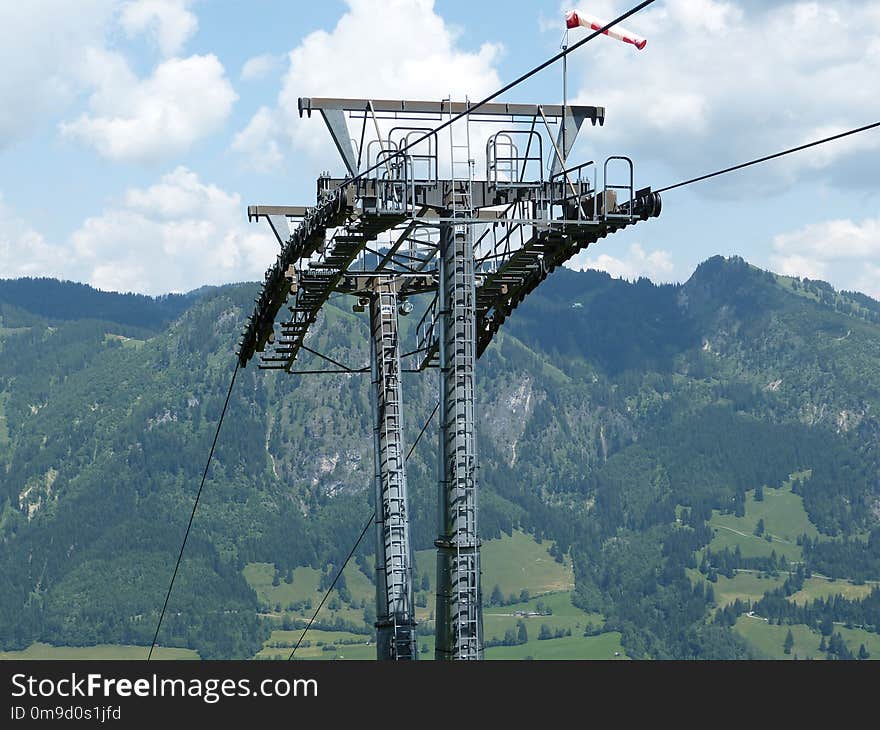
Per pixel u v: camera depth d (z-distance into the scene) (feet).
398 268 177.06
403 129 135.44
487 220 130.11
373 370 165.89
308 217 144.97
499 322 165.17
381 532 160.15
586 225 128.47
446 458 133.69
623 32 114.11
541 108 138.51
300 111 135.85
